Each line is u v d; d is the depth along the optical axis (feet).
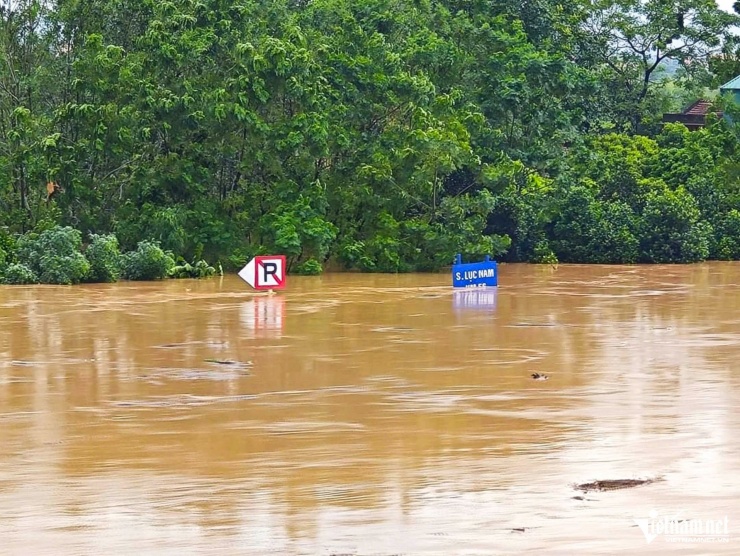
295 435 47.03
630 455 43.01
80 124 123.54
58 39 130.00
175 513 36.55
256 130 124.26
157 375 61.26
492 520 35.37
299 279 119.75
